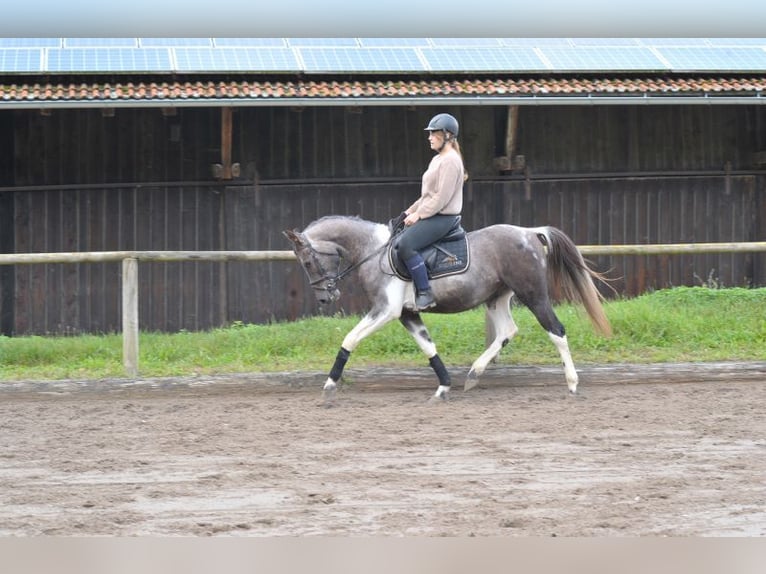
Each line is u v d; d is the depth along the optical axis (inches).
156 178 613.9
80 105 550.0
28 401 392.5
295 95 572.7
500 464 290.5
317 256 382.6
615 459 295.6
